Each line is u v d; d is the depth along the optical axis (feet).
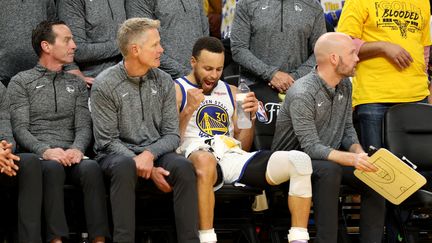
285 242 52.65
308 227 53.26
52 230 42.32
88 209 43.27
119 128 46.55
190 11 56.49
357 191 47.83
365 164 44.19
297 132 47.78
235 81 55.62
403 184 44.14
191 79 49.96
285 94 51.47
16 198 47.19
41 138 48.21
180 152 48.60
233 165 47.26
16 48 52.29
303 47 56.08
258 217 52.70
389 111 51.96
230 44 57.57
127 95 46.19
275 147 50.39
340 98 49.29
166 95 47.42
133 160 43.19
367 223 47.03
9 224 47.93
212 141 48.19
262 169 45.91
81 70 54.13
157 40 45.93
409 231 50.78
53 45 48.67
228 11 63.10
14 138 47.70
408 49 54.75
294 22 55.47
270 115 52.65
